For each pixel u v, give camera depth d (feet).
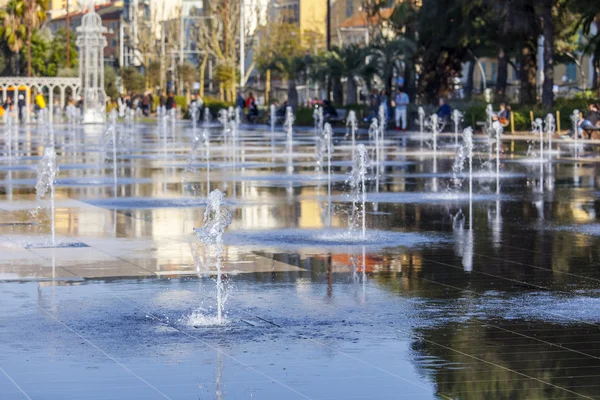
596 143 152.25
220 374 26.11
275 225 56.44
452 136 174.70
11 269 41.70
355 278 40.11
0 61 360.89
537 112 180.65
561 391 24.70
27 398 24.02
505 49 204.13
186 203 67.87
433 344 29.35
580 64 262.47
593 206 66.85
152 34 440.04
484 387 24.99
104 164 107.96
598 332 30.89
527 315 33.35
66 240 50.16
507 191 77.77
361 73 225.97
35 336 30.12
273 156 124.16
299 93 351.67
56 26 606.96
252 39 368.27
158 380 25.54
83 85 267.80
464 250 47.44
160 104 309.01
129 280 39.37
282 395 24.32
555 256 45.73
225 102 292.61
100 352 28.27
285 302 35.37
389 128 206.69
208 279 39.73
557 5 195.00
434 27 208.85
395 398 24.11
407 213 62.69
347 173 96.12
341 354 28.17
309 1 428.15
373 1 253.85
